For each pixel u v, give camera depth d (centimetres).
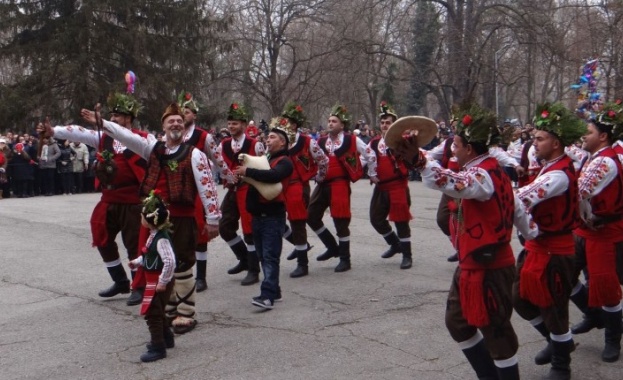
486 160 417
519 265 483
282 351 546
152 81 2733
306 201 809
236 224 791
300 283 774
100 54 2742
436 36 3225
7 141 1966
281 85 3450
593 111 579
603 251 516
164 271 521
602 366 513
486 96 2873
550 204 455
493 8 2639
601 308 532
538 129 462
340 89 3450
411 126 389
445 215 808
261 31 3394
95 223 690
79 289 761
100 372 509
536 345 561
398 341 568
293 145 795
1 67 3341
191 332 600
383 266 860
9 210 1527
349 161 816
